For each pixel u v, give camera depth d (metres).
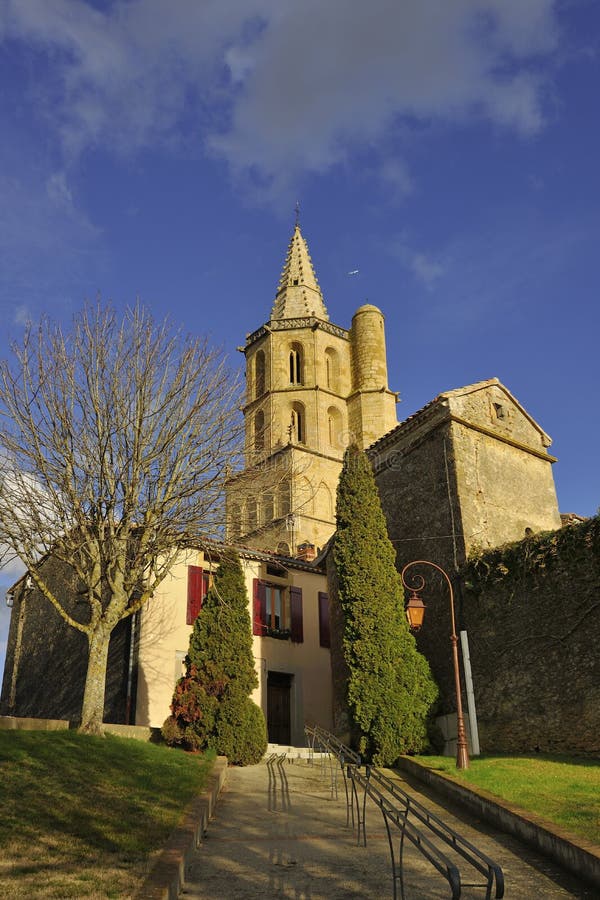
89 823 10.23
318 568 27.84
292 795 14.42
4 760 13.26
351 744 19.11
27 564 17.92
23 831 9.62
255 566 26.38
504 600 19.09
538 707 17.42
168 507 19.17
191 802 11.97
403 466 24.14
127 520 18.45
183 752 17.61
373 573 20.45
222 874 8.99
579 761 15.22
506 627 18.83
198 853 9.96
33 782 12.11
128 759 14.92
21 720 17.50
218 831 11.32
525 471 24.27
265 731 19.44
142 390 19.20
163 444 19.19
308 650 26.44
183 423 19.53
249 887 8.48
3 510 17.81
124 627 23.34
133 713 21.75
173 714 19.30
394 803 13.59
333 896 8.21
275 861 9.62
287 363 55.03
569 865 9.20
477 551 20.83
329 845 10.49
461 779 13.96
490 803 11.85
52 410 18.58
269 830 11.40
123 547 18.56
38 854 8.76
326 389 53.69
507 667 18.48
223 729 18.81
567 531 17.77
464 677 19.03
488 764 15.45
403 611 20.38
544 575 18.17
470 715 17.75
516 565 18.94
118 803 11.47
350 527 21.16
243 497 21.11
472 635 19.73
